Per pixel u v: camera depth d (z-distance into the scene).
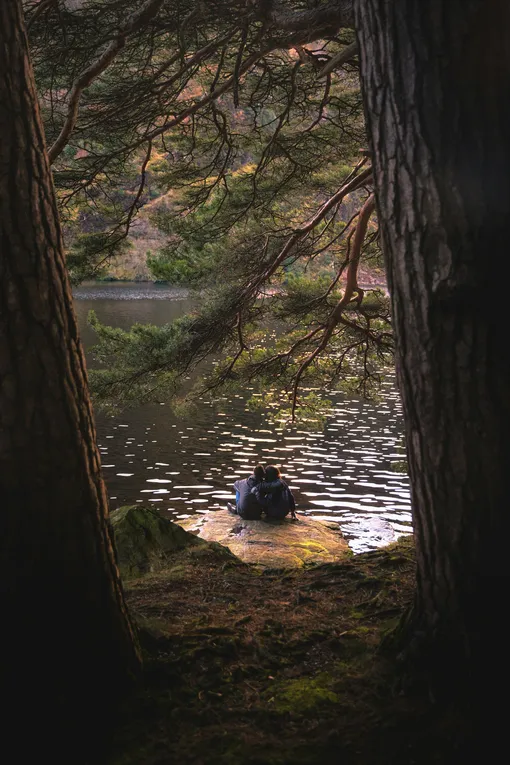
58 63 5.39
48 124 5.95
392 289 2.70
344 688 2.93
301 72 6.57
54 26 5.25
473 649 2.71
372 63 2.60
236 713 2.78
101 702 2.71
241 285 7.75
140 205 7.25
